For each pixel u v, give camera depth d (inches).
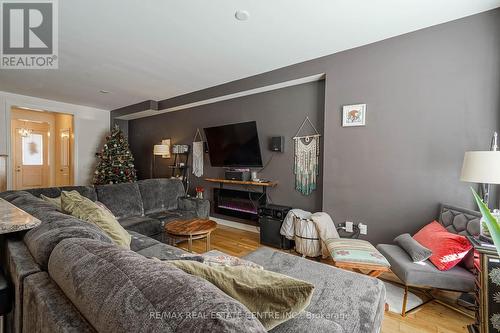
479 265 60.2
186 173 200.8
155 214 135.0
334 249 82.2
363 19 88.4
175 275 26.2
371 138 106.1
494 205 83.8
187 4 79.0
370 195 107.0
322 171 130.6
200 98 173.0
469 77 86.9
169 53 114.9
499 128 82.3
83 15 84.9
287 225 122.6
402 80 99.0
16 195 86.3
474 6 81.4
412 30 96.0
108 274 27.5
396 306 77.4
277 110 147.2
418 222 96.7
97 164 231.5
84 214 71.2
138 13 83.8
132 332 20.9
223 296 23.7
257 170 157.8
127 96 189.8
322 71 118.4
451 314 73.5
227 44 106.5
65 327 26.5
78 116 220.2
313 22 90.0
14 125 271.4
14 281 42.6
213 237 146.6
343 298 49.8
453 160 90.0
